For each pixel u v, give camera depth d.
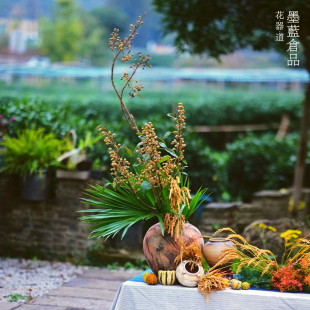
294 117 13.99
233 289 2.17
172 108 14.04
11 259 5.10
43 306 3.47
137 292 2.22
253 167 7.78
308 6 4.72
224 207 5.18
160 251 2.29
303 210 6.04
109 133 2.31
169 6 5.50
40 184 4.98
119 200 2.41
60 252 5.15
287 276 2.16
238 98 14.70
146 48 49.56
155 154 2.25
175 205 2.30
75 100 13.33
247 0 5.08
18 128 5.48
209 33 5.71
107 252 5.11
